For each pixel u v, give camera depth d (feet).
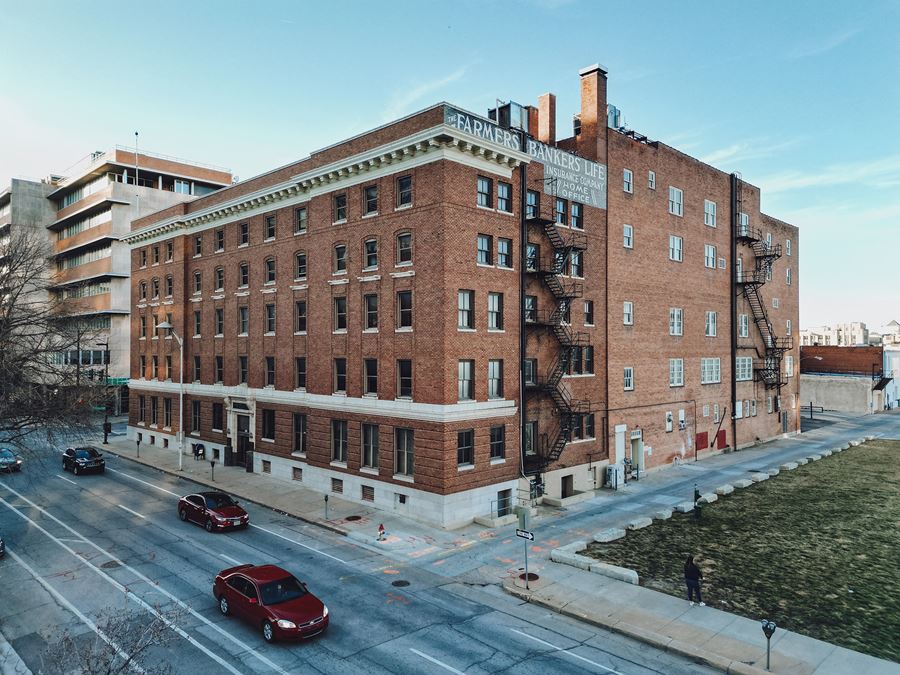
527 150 109.50
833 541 85.76
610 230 130.11
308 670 50.78
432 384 93.40
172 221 156.56
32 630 57.82
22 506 103.96
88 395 102.06
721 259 168.86
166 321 162.91
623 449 132.05
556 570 74.08
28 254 126.11
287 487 117.60
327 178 112.06
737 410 174.81
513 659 52.95
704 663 52.39
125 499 109.40
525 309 107.24
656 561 77.30
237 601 59.57
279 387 125.70
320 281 115.03
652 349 141.59
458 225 94.53
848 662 51.75
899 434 206.90
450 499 91.81
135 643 45.70
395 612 62.49
